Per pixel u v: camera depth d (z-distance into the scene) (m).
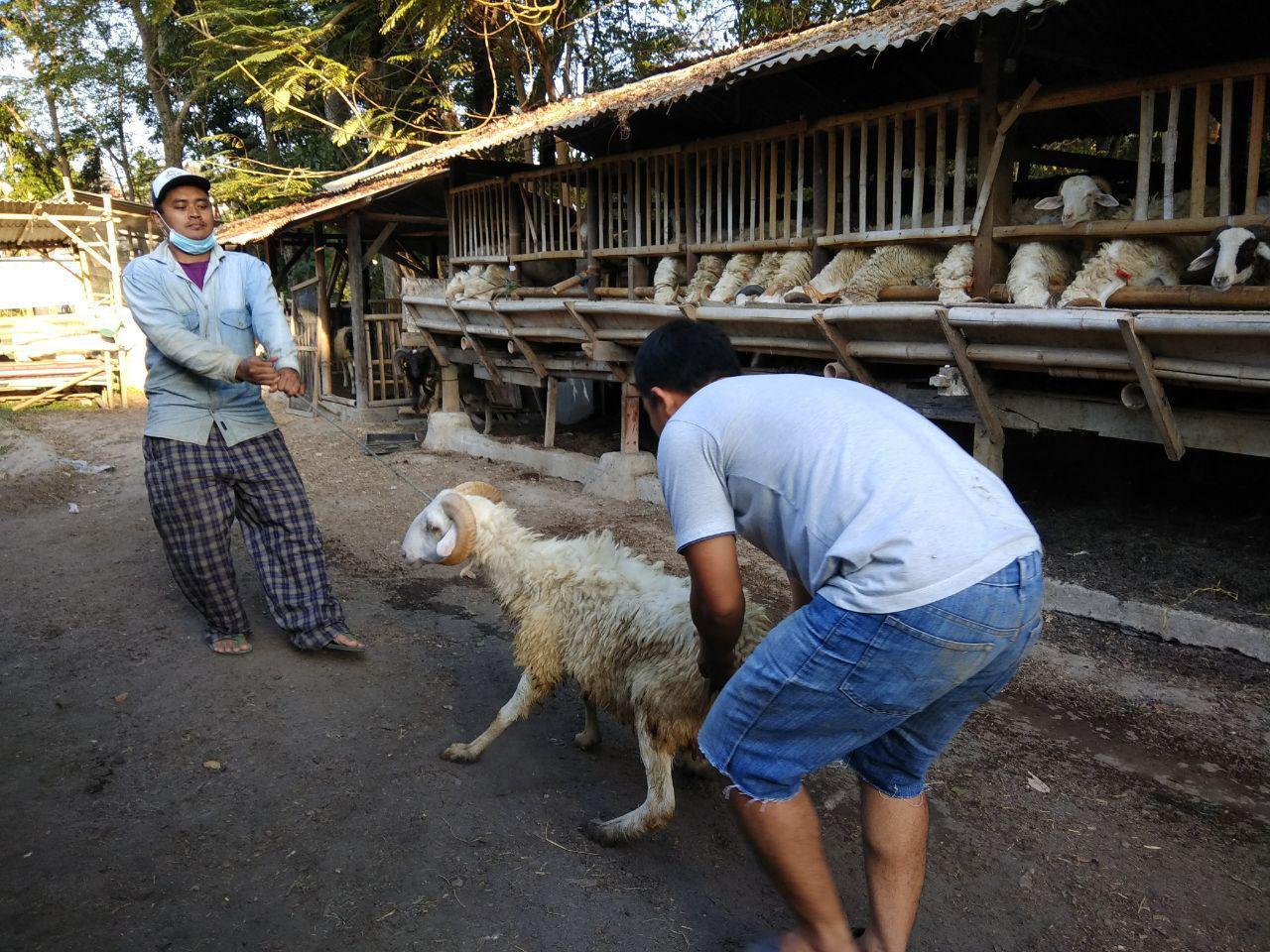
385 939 2.55
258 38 14.82
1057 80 7.21
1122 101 7.93
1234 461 7.02
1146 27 6.14
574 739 3.66
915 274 6.39
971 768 3.49
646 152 8.09
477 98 17.39
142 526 6.89
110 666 4.33
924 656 1.87
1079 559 5.34
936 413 5.79
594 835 2.99
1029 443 7.85
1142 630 4.61
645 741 2.82
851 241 6.66
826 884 2.10
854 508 1.92
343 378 14.38
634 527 6.73
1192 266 4.71
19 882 2.79
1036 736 3.73
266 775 3.39
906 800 2.22
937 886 2.81
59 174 25.38
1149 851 2.98
